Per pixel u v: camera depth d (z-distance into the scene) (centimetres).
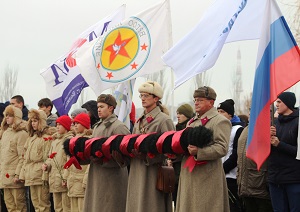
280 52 736
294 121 806
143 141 816
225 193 777
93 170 924
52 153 1045
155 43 1026
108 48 1034
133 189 859
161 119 856
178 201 793
